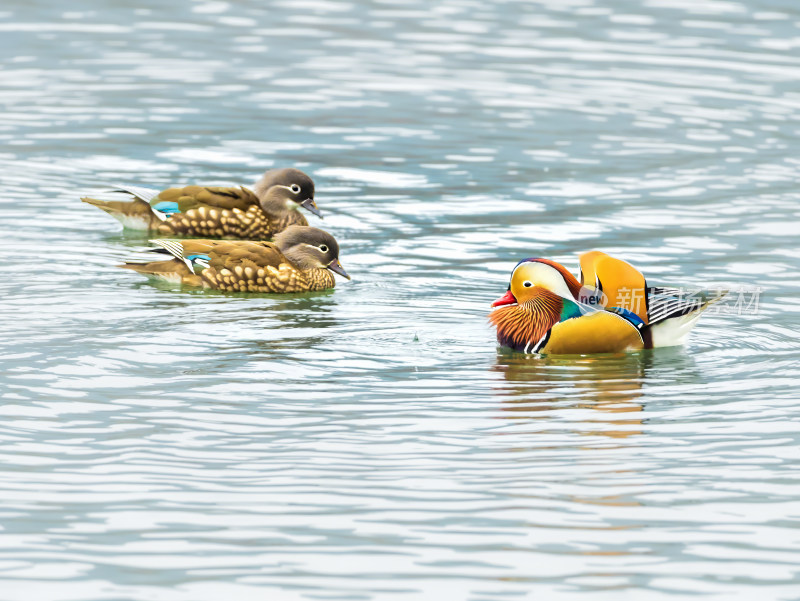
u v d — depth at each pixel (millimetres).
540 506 10117
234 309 16172
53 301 16156
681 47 36594
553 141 26812
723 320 15656
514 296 14586
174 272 17453
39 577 9008
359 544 9477
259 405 12344
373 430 11695
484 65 34500
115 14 40969
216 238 20516
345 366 13664
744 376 13414
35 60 34438
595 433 11656
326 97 30875
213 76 33031
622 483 10555
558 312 14266
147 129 27516
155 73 33312
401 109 29719
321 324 15469
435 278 17812
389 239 20000
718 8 42375
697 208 21672
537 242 19656
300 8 42438
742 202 22047
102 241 19656
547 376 13375
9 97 30266
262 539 9562
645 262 18422
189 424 11805
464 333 15117
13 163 24406
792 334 15039
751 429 11797
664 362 13938
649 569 9164
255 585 8914
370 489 10406
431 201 22297
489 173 24250
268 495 10289
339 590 8852
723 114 29156
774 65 34312
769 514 10008
